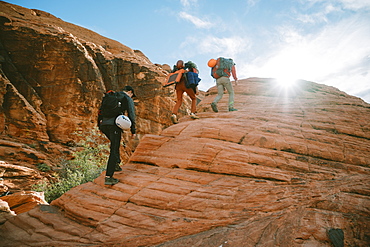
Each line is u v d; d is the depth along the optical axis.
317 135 4.39
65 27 27.12
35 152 15.73
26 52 19.08
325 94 7.55
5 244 3.09
